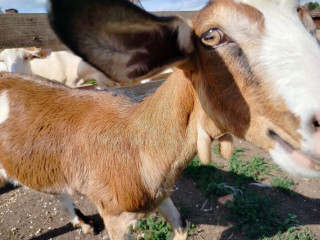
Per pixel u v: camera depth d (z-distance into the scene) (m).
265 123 0.28
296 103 0.25
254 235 0.61
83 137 0.44
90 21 0.23
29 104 0.49
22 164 0.49
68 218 0.70
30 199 0.78
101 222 0.69
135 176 0.40
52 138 0.46
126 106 0.43
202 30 0.29
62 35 0.23
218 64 0.29
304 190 0.75
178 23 0.28
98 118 0.44
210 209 0.70
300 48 0.25
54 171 0.47
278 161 0.29
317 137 0.24
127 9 0.23
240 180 0.78
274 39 0.26
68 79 1.58
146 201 0.42
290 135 0.27
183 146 0.38
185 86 0.35
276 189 0.75
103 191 0.43
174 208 0.53
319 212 0.67
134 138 0.40
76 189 0.47
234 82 0.29
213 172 0.83
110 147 0.41
